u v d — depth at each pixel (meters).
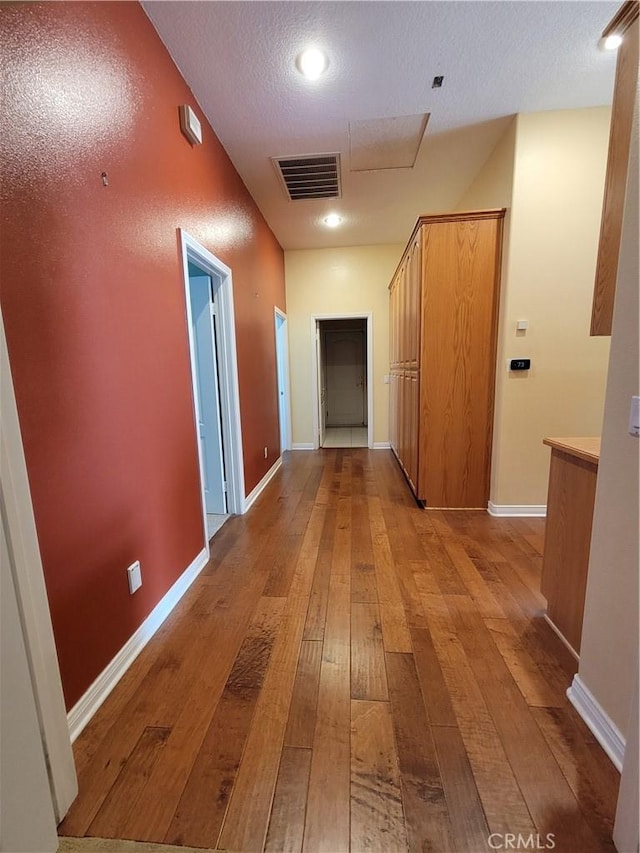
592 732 1.21
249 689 1.41
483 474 3.13
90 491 1.34
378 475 4.27
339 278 5.36
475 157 3.04
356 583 2.09
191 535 2.17
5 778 0.81
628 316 1.08
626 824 0.88
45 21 1.14
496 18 1.80
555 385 2.84
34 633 0.94
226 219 2.85
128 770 1.12
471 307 2.94
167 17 1.73
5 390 0.88
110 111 1.46
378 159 3.03
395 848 0.93
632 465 1.06
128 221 1.59
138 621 1.62
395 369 4.79
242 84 2.17
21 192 1.06
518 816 0.99
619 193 1.24
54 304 1.18
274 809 1.01
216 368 3.02
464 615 1.80
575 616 1.54
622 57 1.20
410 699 1.34
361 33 1.86
